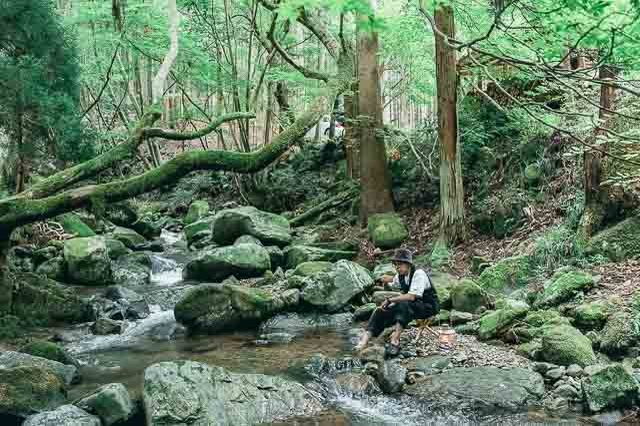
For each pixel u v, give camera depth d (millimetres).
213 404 5090
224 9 16891
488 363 6082
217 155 7629
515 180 10867
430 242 11281
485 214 10633
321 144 18438
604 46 3674
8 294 8102
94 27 17406
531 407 5160
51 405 5367
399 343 6844
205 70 16906
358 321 8383
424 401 5395
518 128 10867
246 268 10805
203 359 6938
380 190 12586
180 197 18984
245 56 20234
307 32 18641
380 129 12484
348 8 3523
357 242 12141
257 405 5258
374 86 12445
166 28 16031
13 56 8844
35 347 6664
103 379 6332
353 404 5535
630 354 5875
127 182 7512
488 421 4945
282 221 13352
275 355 6961
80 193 7410
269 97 17156
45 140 9109
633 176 7586
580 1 3287
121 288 9758
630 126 7648
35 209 7312
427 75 14773
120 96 20344
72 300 8672
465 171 11875
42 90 8477
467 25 9609
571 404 5164
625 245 7977
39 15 8805
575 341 5949
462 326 7348
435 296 6832
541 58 3846
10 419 5191
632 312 6309
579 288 7312
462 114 11586
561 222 9219
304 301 8648
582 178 9492
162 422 4859
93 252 10617
